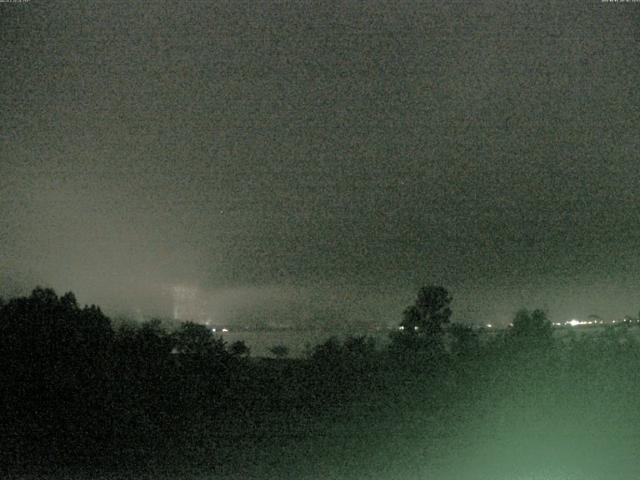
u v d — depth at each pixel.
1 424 10.85
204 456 10.60
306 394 12.73
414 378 12.68
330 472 9.88
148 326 13.48
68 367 11.20
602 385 12.05
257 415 12.20
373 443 11.05
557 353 12.88
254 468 10.07
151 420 11.32
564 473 9.59
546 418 11.49
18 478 9.55
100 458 10.52
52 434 10.68
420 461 10.27
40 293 12.27
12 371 11.12
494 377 12.38
